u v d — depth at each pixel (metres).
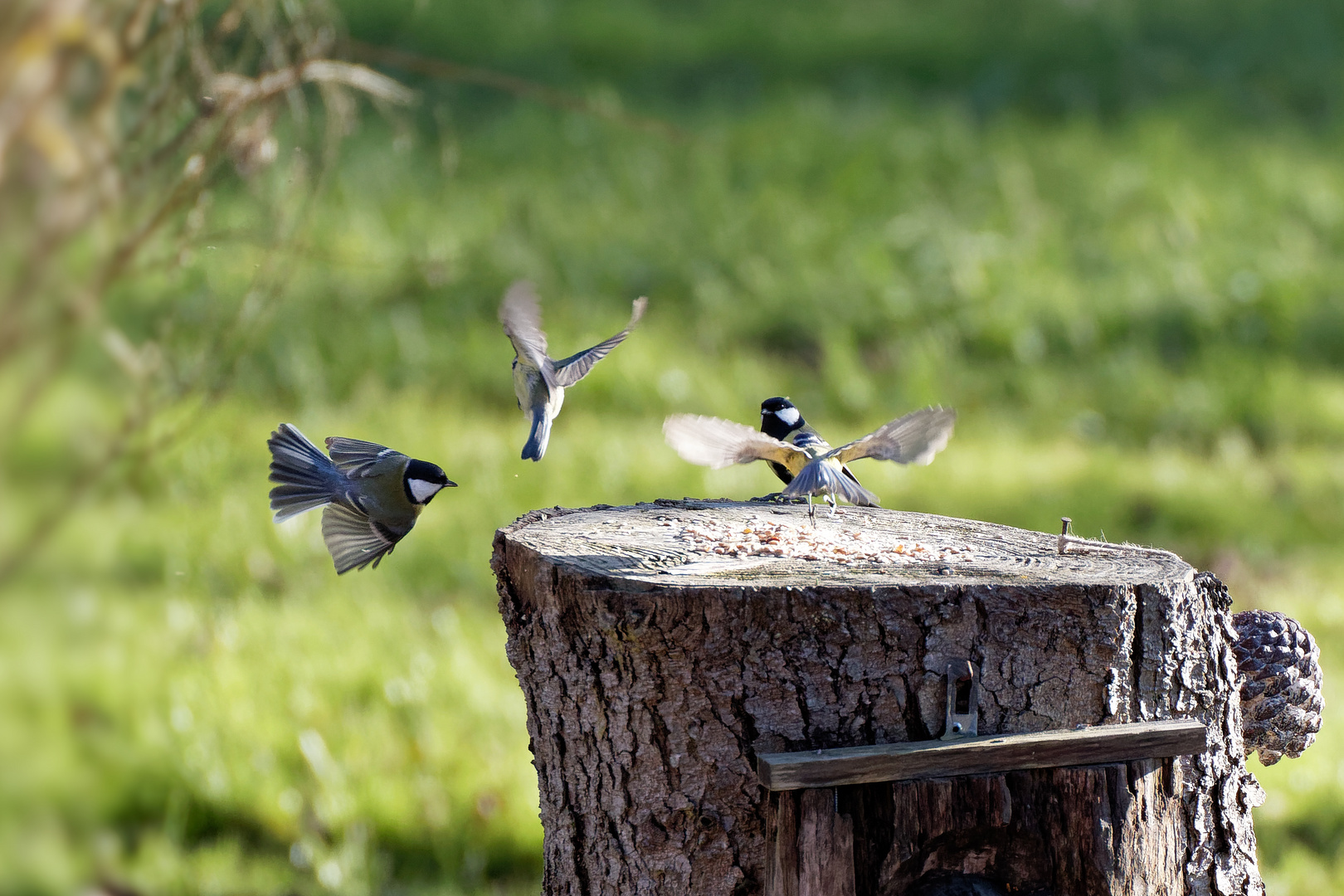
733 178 28.19
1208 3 39.69
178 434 5.23
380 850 9.39
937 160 29.84
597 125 29.69
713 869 5.54
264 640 11.66
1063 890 5.41
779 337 22.77
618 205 26.58
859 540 6.70
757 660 5.42
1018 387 21.81
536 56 32.91
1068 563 6.10
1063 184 29.20
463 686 11.31
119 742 8.50
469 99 29.94
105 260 3.46
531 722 6.17
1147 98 33.94
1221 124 32.72
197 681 10.47
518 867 9.39
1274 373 22.28
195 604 11.69
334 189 22.73
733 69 34.50
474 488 16.16
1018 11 39.06
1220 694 6.01
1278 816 10.27
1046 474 18.19
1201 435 20.52
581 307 22.56
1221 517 17.02
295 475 6.87
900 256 25.52
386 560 14.04
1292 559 16.23
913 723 5.50
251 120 5.36
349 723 10.59
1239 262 26.05
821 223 26.44
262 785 9.61
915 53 36.28
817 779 5.14
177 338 6.62
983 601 5.50
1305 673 6.64
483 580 13.95
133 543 9.59
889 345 22.84
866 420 20.36
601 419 19.28
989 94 33.78
